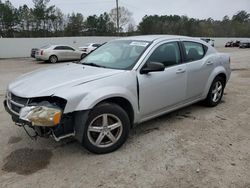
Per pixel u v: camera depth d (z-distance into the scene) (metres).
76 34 62.75
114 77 3.55
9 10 57.03
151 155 3.46
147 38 4.43
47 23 58.66
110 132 3.49
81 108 3.17
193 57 4.79
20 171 3.12
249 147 3.68
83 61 4.56
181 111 5.22
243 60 17.38
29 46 27.28
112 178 2.96
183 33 71.81
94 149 3.43
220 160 3.33
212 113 5.11
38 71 4.23
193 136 4.05
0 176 3.01
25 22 57.12
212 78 5.18
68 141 3.89
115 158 3.39
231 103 5.83
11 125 4.55
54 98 3.17
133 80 3.68
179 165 3.21
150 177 2.97
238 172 3.06
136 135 4.08
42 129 3.14
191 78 4.63
